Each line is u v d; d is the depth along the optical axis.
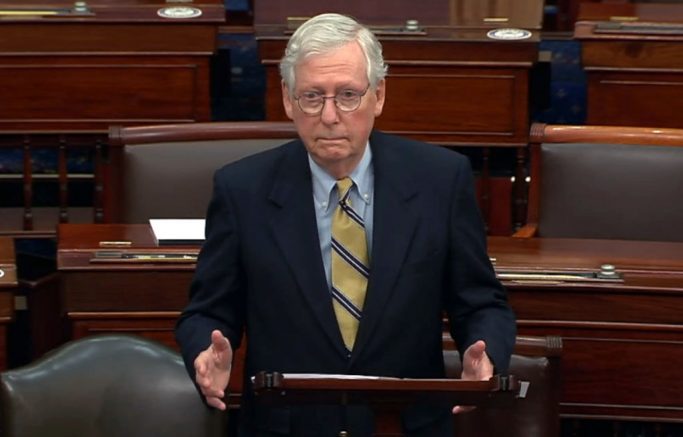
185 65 16.50
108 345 10.45
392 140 9.12
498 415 11.32
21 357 15.30
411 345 8.84
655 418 12.70
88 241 13.07
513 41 16.31
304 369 8.79
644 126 16.42
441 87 16.48
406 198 8.87
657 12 17.36
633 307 12.47
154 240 13.14
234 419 13.42
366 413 8.90
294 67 8.48
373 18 17.12
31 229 16.72
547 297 12.51
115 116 16.58
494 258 12.94
